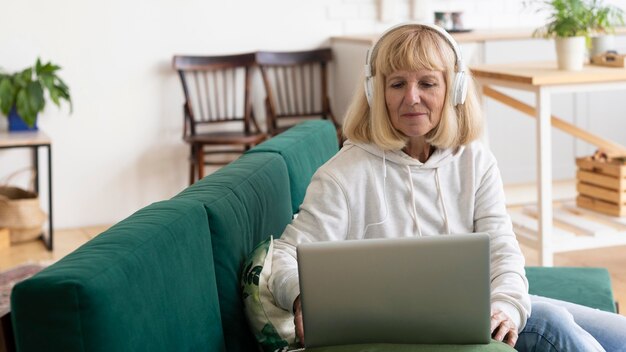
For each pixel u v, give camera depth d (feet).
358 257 4.78
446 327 4.85
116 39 17.38
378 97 5.98
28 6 16.80
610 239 12.67
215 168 18.65
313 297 4.83
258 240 6.29
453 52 6.01
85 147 17.44
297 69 18.60
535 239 12.28
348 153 6.23
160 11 17.60
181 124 17.94
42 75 15.98
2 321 3.79
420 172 6.22
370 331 4.88
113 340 3.65
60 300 3.51
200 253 5.09
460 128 6.22
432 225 6.24
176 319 4.45
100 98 17.42
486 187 6.32
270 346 5.74
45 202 17.35
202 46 17.97
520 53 17.30
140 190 17.89
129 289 3.90
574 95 18.26
